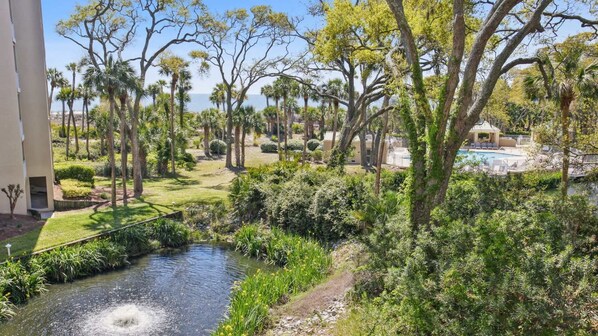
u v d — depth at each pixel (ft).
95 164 129.80
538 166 49.37
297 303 40.09
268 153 190.70
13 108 67.82
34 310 43.45
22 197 70.03
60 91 181.16
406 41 42.24
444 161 40.50
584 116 49.96
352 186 66.49
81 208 79.56
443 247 27.63
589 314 21.36
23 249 52.95
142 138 122.42
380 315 28.86
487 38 39.68
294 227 68.18
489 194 40.73
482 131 177.17
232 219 77.71
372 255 35.37
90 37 97.30
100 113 113.19
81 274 53.31
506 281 21.86
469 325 22.68
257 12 131.85
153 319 41.93
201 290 49.67
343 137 97.30
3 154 67.92
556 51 58.65
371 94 87.71
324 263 51.13
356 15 70.85
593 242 29.45
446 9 62.85
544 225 27.68
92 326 40.24
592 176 44.73
